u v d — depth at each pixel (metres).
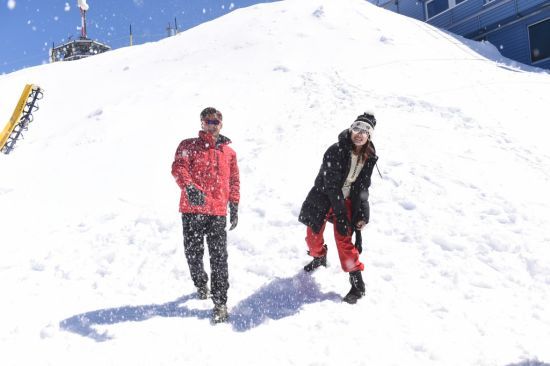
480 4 19.67
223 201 3.09
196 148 3.09
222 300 2.95
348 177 3.12
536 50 17.69
